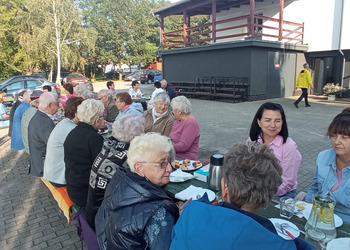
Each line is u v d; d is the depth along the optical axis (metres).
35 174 3.67
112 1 34.78
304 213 1.90
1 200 4.04
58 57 23.88
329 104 11.80
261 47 12.80
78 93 5.90
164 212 1.45
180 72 16.30
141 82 28.58
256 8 16.08
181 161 3.02
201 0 14.56
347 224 1.80
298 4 14.38
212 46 13.83
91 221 2.18
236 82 13.30
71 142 2.56
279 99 13.55
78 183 2.55
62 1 23.78
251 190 1.14
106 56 35.38
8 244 3.00
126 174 1.66
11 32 24.59
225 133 7.41
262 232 0.99
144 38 36.66
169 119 3.95
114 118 5.66
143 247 1.42
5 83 14.36
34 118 3.65
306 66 10.91
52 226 3.33
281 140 2.46
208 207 1.14
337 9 13.12
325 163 2.18
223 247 0.98
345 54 13.23
